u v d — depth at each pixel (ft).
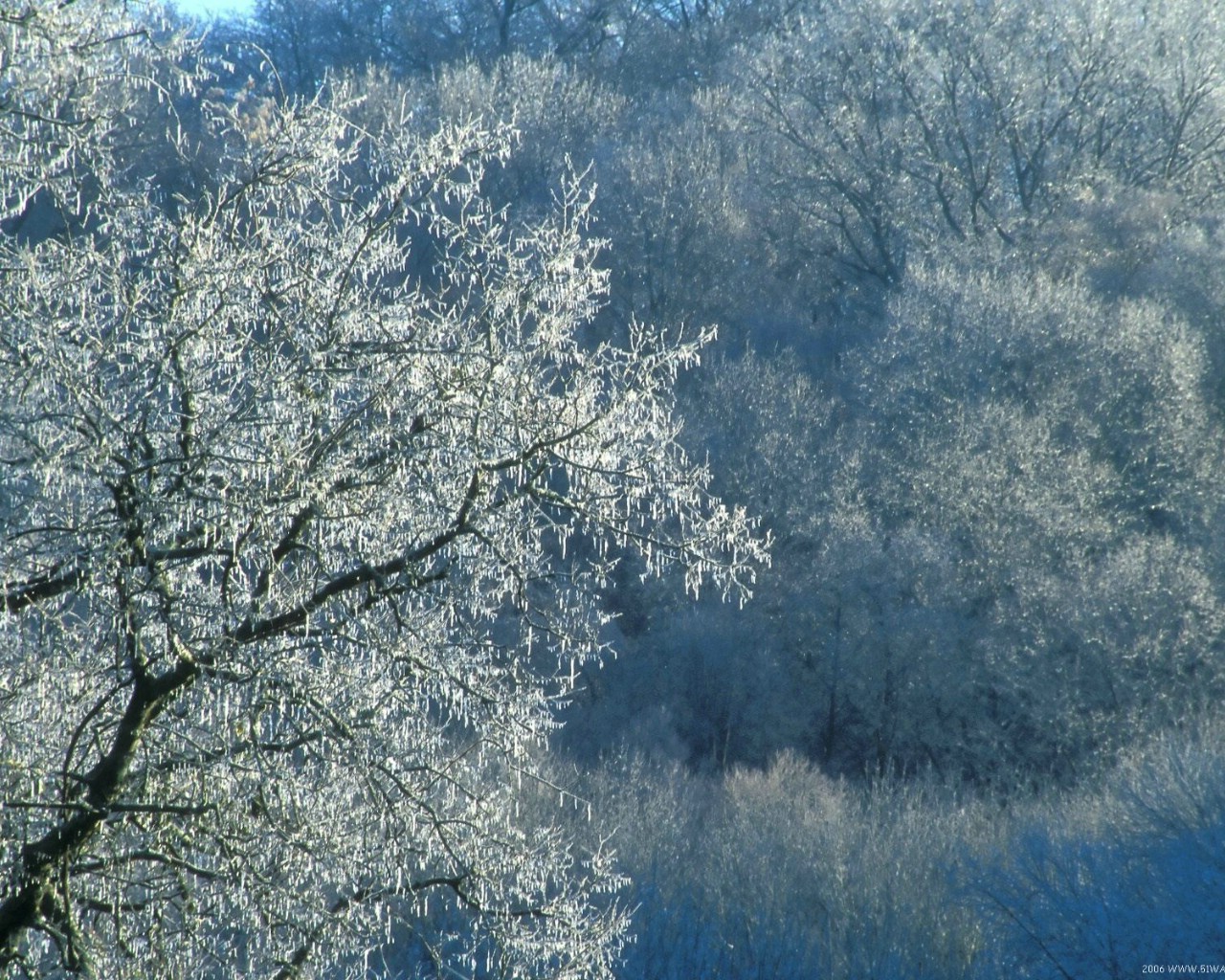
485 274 19.56
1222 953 37.63
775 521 111.75
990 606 106.42
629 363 19.17
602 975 19.93
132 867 17.78
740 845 55.67
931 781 91.97
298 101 18.86
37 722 17.16
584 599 20.51
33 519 16.24
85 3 16.81
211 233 17.66
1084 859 41.98
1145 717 89.61
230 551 16.67
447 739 20.40
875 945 45.75
